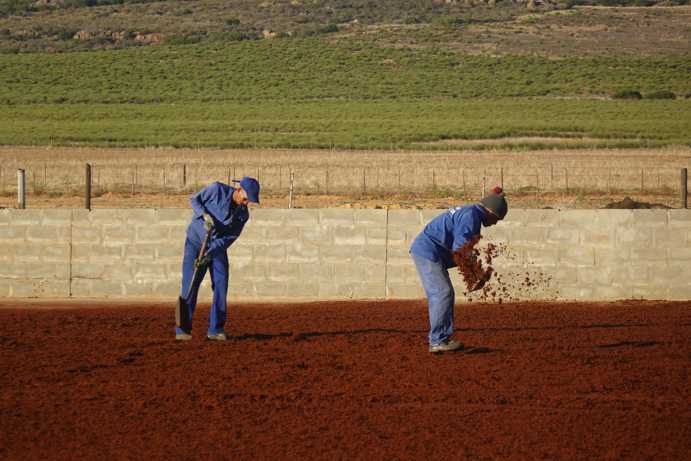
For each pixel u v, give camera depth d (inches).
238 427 979.9
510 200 3882.9
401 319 1621.6
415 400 1078.4
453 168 5191.9
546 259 1881.2
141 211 1902.1
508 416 1019.3
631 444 935.0
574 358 1289.4
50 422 997.2
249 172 5022.1
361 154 6323.8
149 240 1903.3
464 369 1220.5
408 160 5782.5
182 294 1395.2
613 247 1879.9
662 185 4436.5
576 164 5403.5
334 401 1074.1
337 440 940.6
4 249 1919.3
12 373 1198.3
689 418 1016.2
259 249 1897.1
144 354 1311.5
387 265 1892.2
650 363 1263.5
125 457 896.3
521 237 1879.9
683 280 1883.6
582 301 1867.6
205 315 1664.6
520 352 1327.5
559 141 7244.1
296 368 1227.9
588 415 1025.5
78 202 3821.4
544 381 1162.0
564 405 1062.4
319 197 4003.4
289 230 1893.5
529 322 1593.3
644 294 1886.1
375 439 943.0
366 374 1194.6
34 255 1916.8
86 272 1914.4
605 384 1151.0
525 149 6707.7
